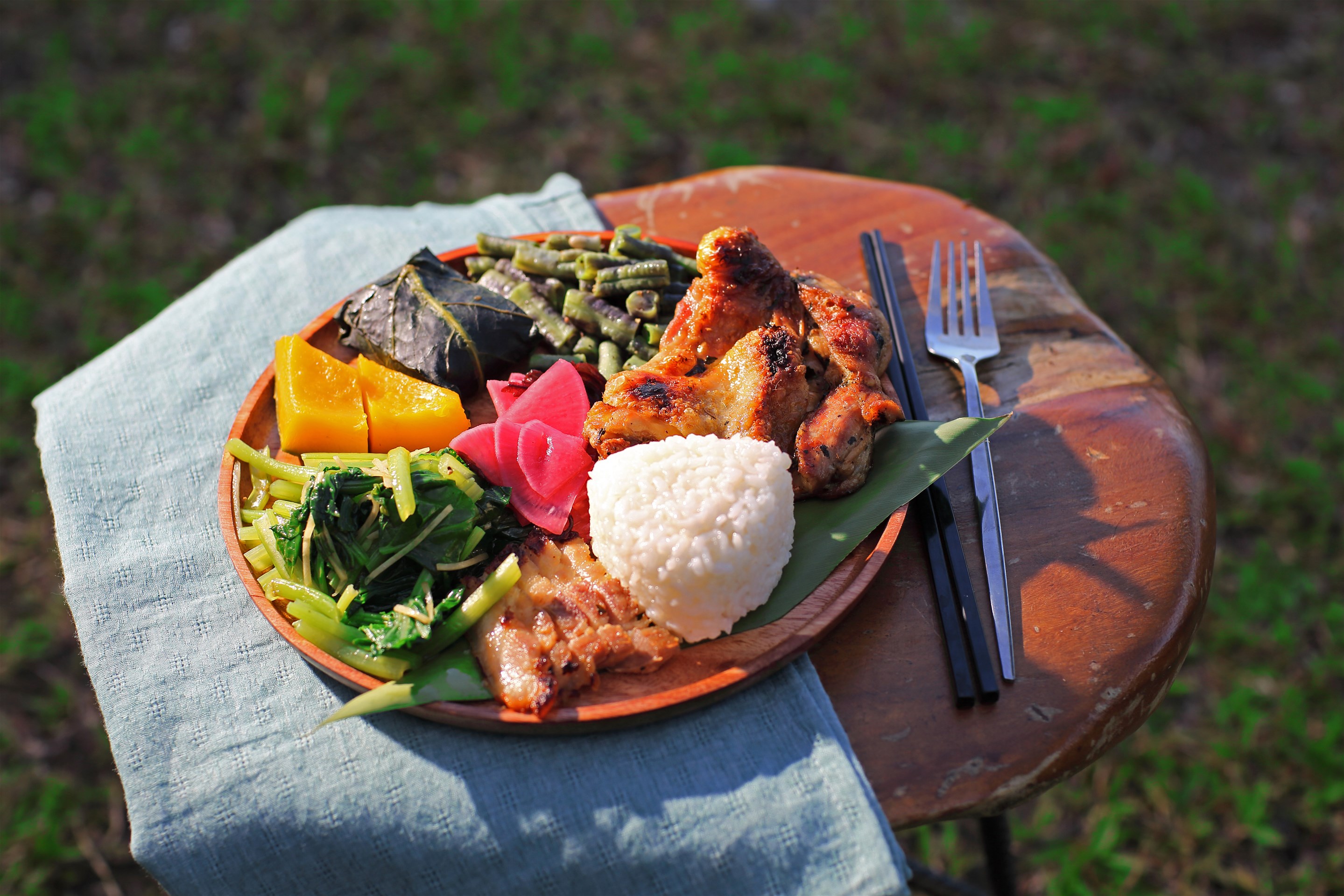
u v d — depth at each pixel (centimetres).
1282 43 120
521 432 50
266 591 47
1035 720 46
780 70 117
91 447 53
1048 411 54
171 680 47
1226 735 75
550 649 45
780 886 43
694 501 46
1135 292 98
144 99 112
